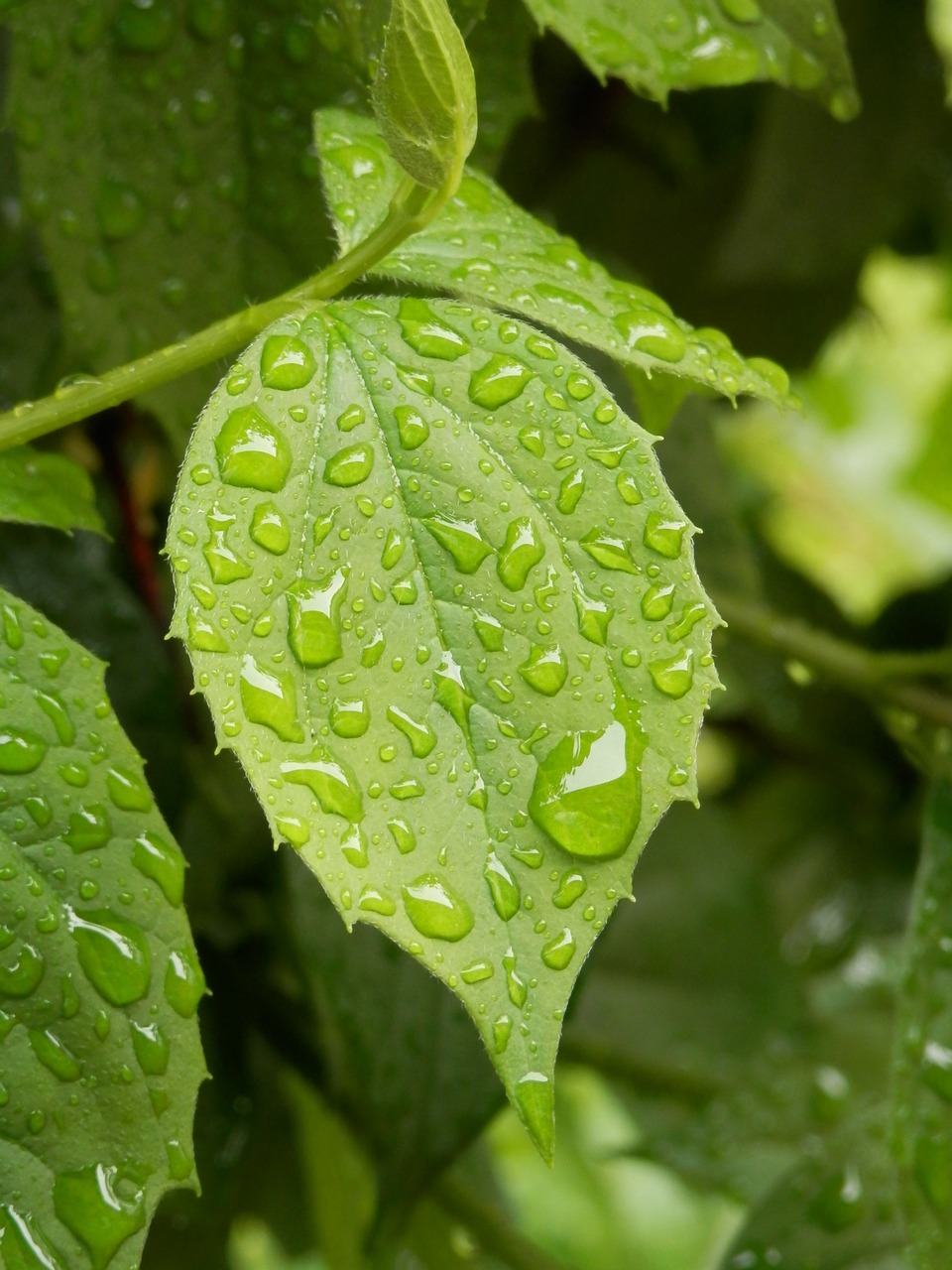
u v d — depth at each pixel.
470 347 0.36
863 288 0.71
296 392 0.35
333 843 0.34
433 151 0.36
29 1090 0.35
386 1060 0.43
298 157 0.41
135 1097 0.35
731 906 0.66
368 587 0.35
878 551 1.14
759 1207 0.45
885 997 0.70
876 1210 0.45
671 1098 0.64
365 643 0.35
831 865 0.74
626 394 0.44
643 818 0.34
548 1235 0.97
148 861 0.36
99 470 0.48
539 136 0.65
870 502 1.16
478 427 0.35
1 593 0.36
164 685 0.45
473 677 0.35
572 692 0.35
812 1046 0.65
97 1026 0.35
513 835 0.34
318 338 0.36
